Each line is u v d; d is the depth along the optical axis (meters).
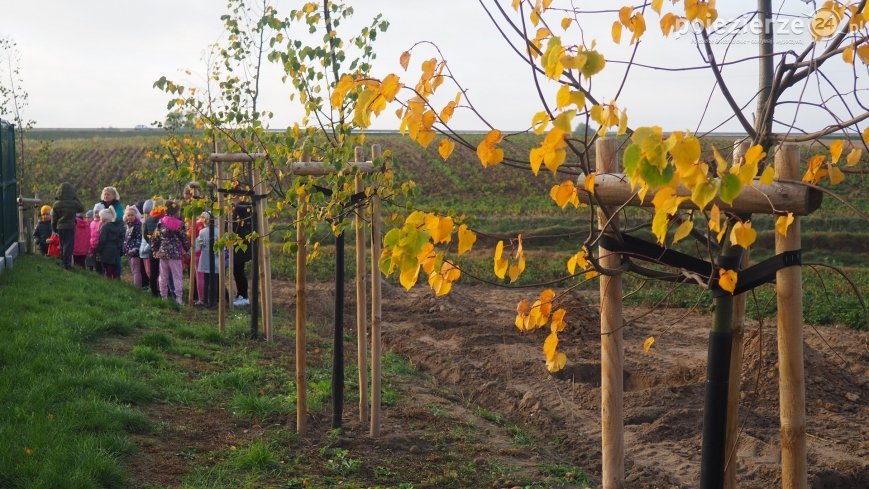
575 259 3.64
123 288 14.04
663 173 2.35
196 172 10.74
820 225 26.20
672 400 9.16
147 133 66.44
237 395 7.77
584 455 7.73
